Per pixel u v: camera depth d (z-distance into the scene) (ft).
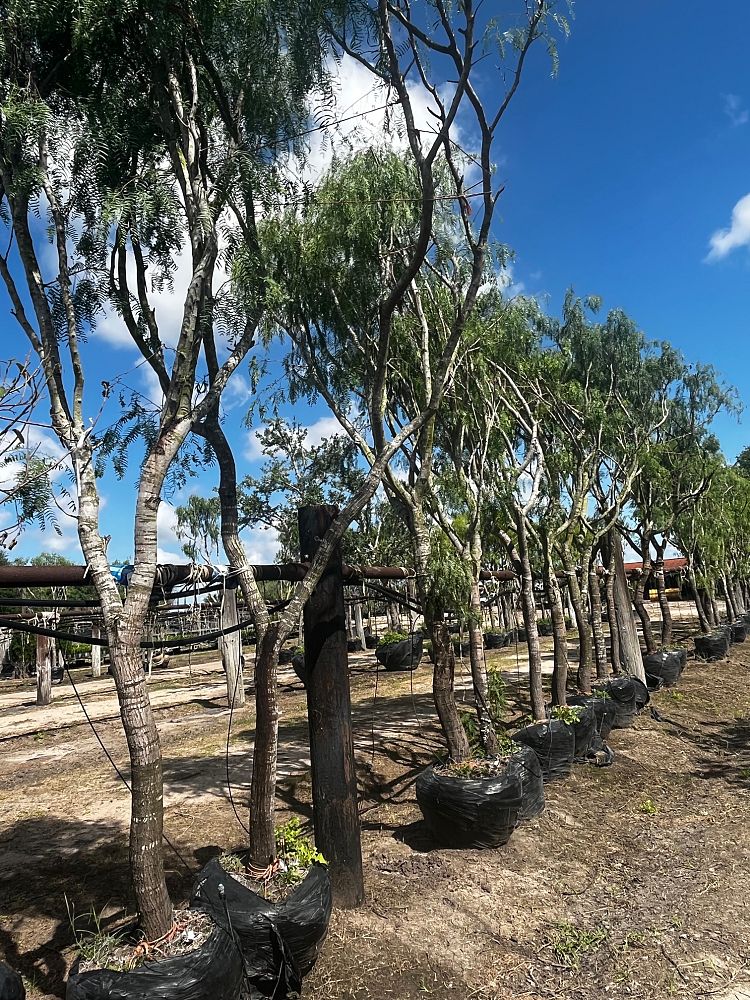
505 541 26.48
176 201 10.59
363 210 14.89
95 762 27.37
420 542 17.56
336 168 15.37
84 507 9.82
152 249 11.49
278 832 12.89
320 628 14.08
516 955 12.26
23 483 10.36
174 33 10.44
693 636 53.21
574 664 45.44
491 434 22.66
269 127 11.96
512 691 35.19
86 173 10.55
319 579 13.09
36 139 9.68
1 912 13.78
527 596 23.94
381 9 11.77
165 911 9.71
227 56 11.57
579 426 28.96
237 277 11.12
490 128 12.25
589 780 21.94
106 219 9.52
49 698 47.62
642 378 33.91
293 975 10.43
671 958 12.11
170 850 16.43
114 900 14.15
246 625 12.98
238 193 11.34
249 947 10.16
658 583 45.96
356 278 15.60
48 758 29.12
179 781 22.65
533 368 26.13
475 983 11.41
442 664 17.87
